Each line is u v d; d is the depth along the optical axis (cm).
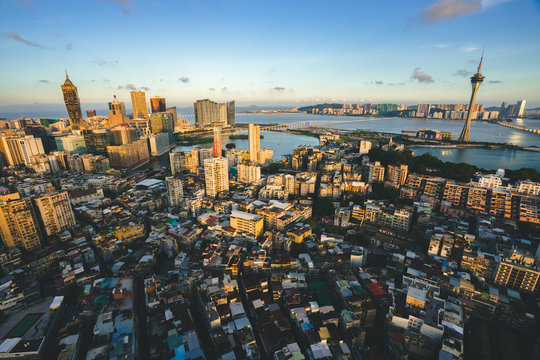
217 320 13375
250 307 15288
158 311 14238
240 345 12494
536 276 14788
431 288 15400
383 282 16638
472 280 16050
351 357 12475
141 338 13812
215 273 16912
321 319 14238
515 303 14175
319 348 12256
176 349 11806
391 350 12925
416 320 12975
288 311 14912
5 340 12425
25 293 15625
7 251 19125
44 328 13512
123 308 14312
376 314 14825
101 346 12075
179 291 15500
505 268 15662
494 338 13638
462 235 19125
